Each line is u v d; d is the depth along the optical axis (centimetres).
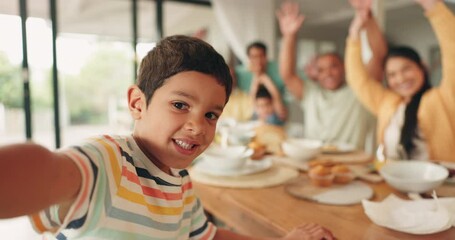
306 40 296
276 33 329
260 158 165
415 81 213
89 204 46
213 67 57
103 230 52
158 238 61
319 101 284
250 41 347
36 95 459
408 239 79
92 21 389
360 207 101
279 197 112
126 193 54
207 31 377
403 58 217
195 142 57
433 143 204
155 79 57
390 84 229
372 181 126
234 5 348
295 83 300
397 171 122
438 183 106
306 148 158
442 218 84
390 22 230
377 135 241
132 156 59
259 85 324
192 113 57
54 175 38
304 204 105
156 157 62
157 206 61
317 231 81
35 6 345
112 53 404
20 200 35
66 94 511
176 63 56
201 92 56
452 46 191
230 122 288
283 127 313
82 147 48
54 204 40
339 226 88
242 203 106
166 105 56
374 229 85
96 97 491
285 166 154
